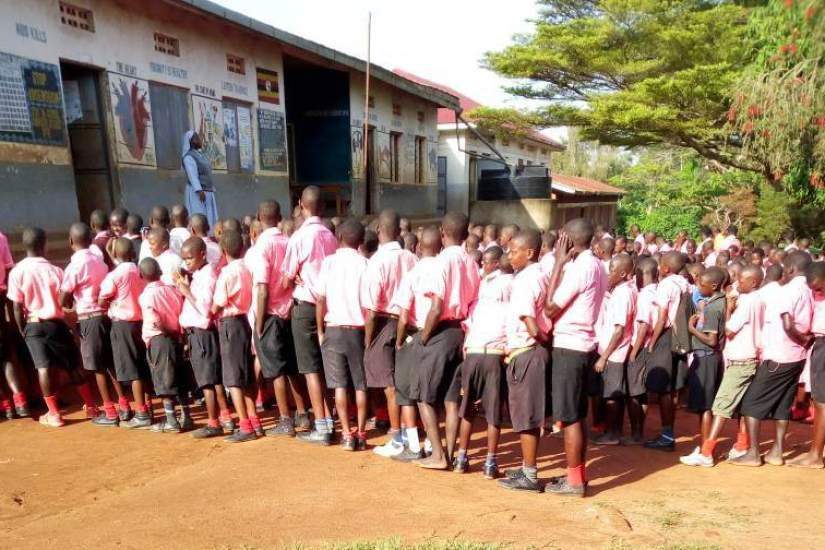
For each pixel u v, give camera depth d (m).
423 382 4.90
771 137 13.18
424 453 5.26
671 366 5.88
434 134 22.72
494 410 4.77
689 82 18.06
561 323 4.45
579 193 27.78
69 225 9.04
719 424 5.43
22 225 8.30
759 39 14.83
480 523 3.87
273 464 4.96
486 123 22.67
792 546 3.54
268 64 13.96
